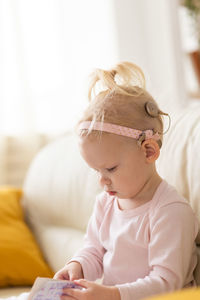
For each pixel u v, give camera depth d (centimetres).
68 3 269
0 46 248
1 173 236
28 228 187
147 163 100
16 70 249
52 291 89
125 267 100
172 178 118
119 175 98
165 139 128
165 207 96
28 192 198
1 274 160
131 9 289
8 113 250
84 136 99
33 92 257
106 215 110
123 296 88
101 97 103
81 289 93
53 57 264
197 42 250
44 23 262
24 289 159
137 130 98
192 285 98
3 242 165
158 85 278
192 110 133
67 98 266
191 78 259
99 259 112
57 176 187
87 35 274
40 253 172
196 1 247
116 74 111
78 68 270
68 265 109
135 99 101
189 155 115
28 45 259
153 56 288
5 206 185
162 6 270
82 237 161
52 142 223
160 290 89
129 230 101
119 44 285
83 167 176
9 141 244
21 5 257
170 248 92
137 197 102
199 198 107
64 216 178
